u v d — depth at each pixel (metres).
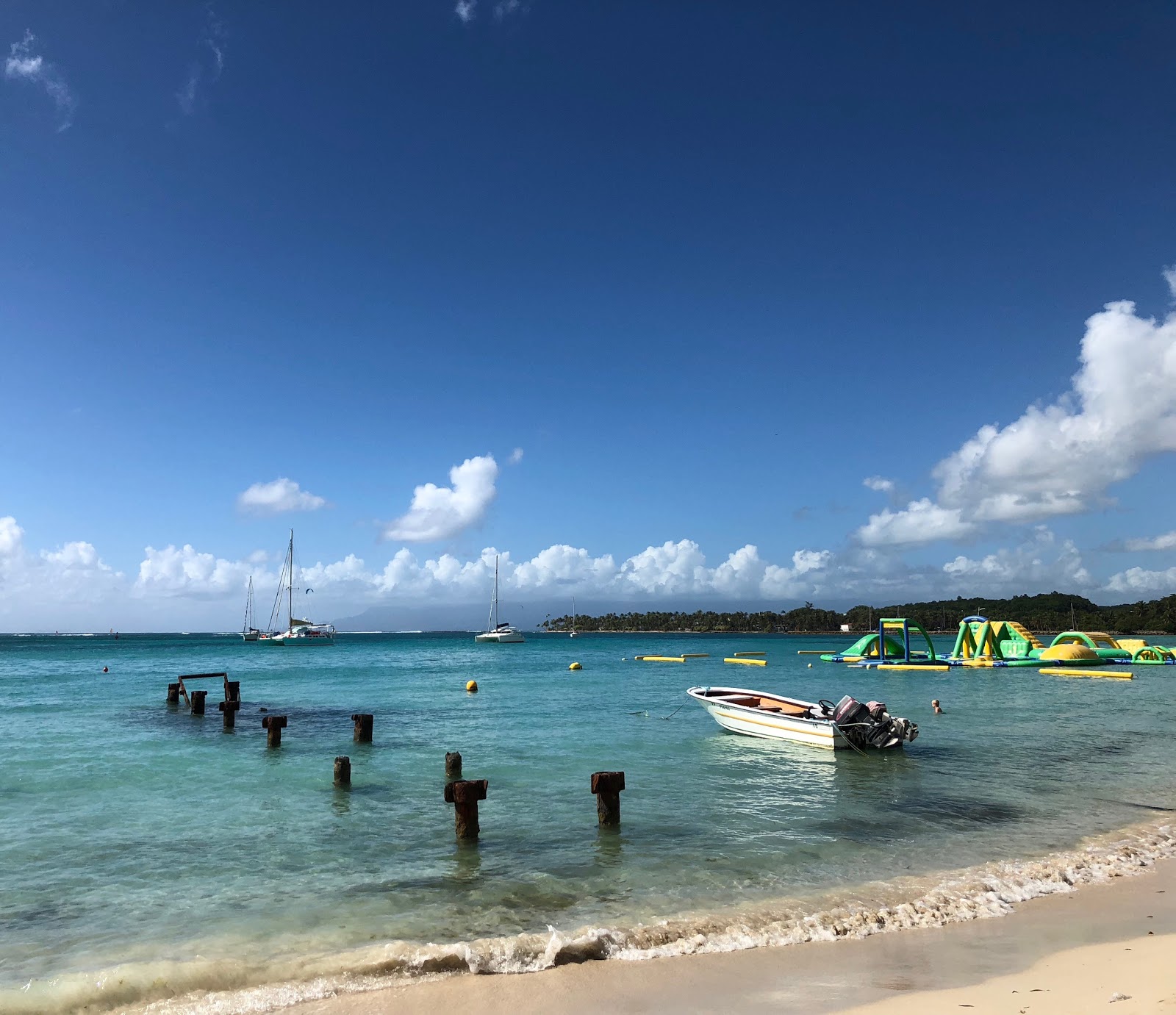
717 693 26.86
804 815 14.23
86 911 9.68
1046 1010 6.64
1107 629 188.62
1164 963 7.69
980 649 59.12
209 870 11.20
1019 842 12.54
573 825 13.53
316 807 14.90
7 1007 7.22
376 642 169.62
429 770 18.55
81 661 74.62
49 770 18.64
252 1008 7.16
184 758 20.12
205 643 145.62
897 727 20.48
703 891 10.27
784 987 7.37
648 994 7.27
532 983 7.55
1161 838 12.75
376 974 7.80
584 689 41.97
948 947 8.32
